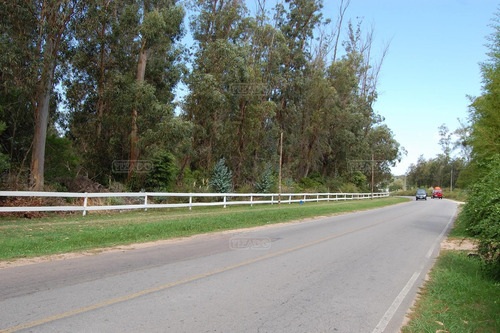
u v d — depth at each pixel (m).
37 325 4.34
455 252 10.77
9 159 17.77
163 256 8.49
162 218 15.31
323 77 45.41
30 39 17.48
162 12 23.58
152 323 4.51
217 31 32.34
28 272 6.72
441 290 6.61
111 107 24.00
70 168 24.62
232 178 31.62
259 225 15.34
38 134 17.69
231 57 27.19
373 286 6.63
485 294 6.53
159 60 26.41
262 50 37.72
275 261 8.29
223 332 4.32
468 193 15.47
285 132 43.03
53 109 22.30
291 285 6.43
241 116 31.97
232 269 7.39
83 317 4.63
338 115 45.84
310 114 45.34
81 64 23.06
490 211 8.62
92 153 24.44
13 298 5.26
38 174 17.58
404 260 9.17
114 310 4.91
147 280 6.40
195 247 9.79
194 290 5.92
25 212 14.62
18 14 16.31
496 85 12.34
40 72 17.14
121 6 23.66
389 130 64.38
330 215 21.41
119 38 23.72
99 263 7.60
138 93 22.08
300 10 45.66
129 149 24.88
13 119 20.02
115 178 24.98
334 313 5.14
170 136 21.78
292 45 44.91
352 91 50.28
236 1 32.78
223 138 31.66
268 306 5.30
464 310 5.68
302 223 16.66
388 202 41.53
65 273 6.71
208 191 26.70
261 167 35.22
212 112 26.84
